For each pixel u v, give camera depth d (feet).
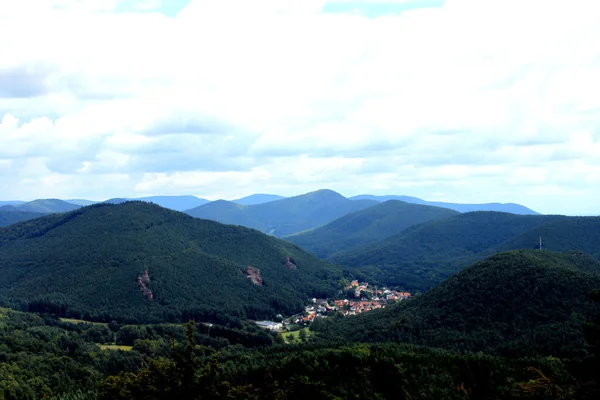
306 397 297.12
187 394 192.75
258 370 320.09
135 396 192.85
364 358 325.01
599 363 157.89
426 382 305.12
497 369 309.42
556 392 168.76
